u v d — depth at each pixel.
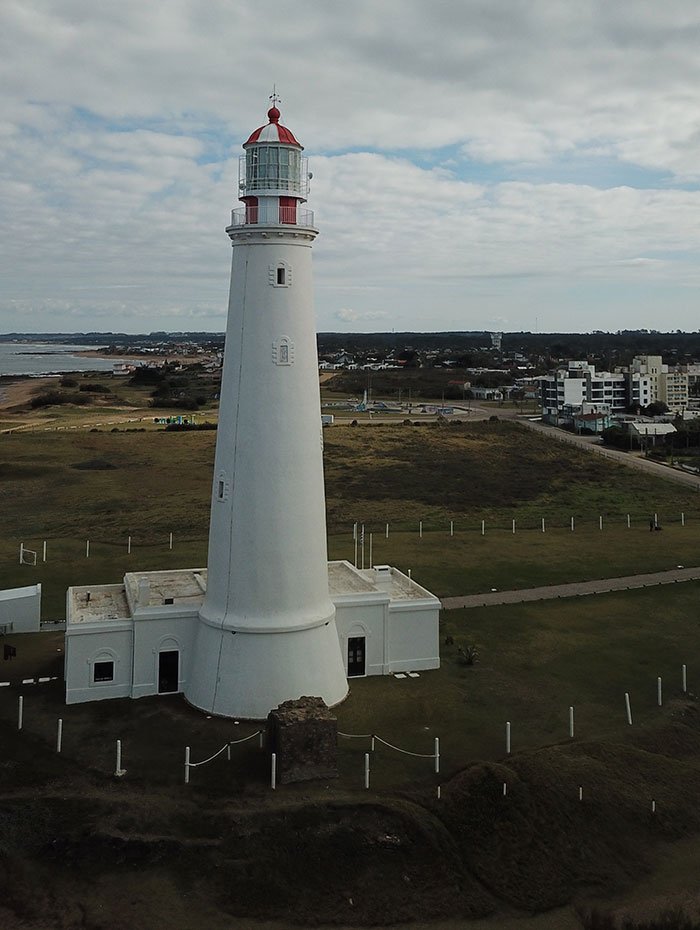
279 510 27.81
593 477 85.69
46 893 19.91
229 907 19.75
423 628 32.81
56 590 43.69
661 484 81.81
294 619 28.19
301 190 27.34
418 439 111.69
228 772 24.44
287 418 27.69
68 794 23.14
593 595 43.66
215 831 21.75
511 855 21.91
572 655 34.78
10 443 101.62
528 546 55.50
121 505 67.81
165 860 20.91
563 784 24.19
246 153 27.05
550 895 20.86
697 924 19.86
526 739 26.92
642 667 33.53
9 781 23.73
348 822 22.16
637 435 109.81
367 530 60.34
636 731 27.75
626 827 23.27
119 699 29.59
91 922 19.08
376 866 21.09
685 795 24.89
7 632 36.94
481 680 31.88
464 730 27.47
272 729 24.62
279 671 27.91
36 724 27.42
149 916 19.34
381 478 82.94
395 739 26.73
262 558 27.92
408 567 49.44
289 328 27.48
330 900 20.17
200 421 131.12
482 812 22.94
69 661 29.06
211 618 28.70
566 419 135.25
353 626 31.73
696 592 44.28
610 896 20.97
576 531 60.66
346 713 28.62
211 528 29.28
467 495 75.06
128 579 34.31
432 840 21.83
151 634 29.72
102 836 21.38
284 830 21.83
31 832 21.55
